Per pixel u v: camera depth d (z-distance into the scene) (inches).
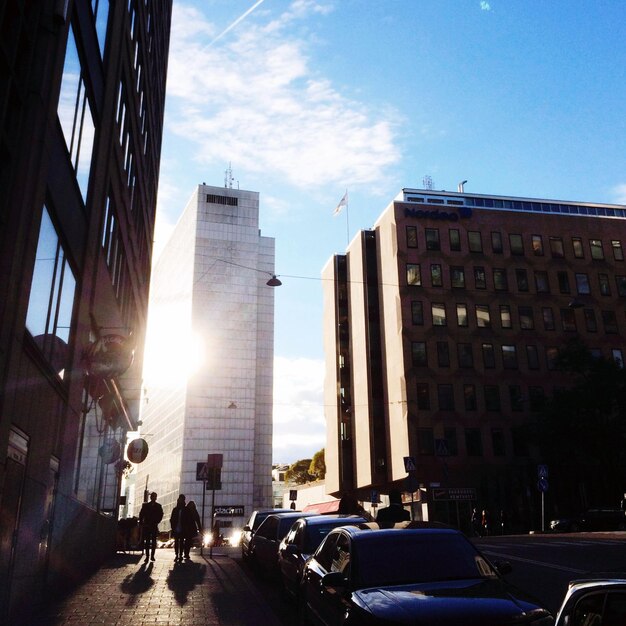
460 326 2139.5
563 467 1959.9
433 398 2043.6
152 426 5265.8
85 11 539.2
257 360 4854.8
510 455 2020.2
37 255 414.0
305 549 394.6
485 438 2027.6
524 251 2278.5
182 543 743.7
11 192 360.2
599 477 1968.5
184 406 4409.5
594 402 1695.4
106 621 362.9
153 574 599.8
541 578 487.2
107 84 647.1
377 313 2368.4
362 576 245.4
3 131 348.8
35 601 418.6
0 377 333.7
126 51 790.5
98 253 637.3
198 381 4471.0
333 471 2539.4
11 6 361.1
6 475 347.6
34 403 411.2
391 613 204.2
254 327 4722.0
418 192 2514.8
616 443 1688.0
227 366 4562.0
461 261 2217.0
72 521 550.9
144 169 1047.6
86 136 564.4
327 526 415.8
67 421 521.7
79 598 448.5
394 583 239.0
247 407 4507.9
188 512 749.3
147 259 1177.4
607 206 2719.0
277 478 6815.9
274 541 518.6
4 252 348.8
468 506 1948.8
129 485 5964.6
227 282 4776.1
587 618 138.6
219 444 4377.5
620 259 2341.3
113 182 724.0
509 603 211.8
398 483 2110.0
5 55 345.1
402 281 2154.3
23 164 369.7
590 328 2229.3
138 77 932.6
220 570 637.3
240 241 4916.3
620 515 1483.8
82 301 565.6
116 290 806.5
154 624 354.0
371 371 2293.3
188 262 4864.7
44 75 399.5
